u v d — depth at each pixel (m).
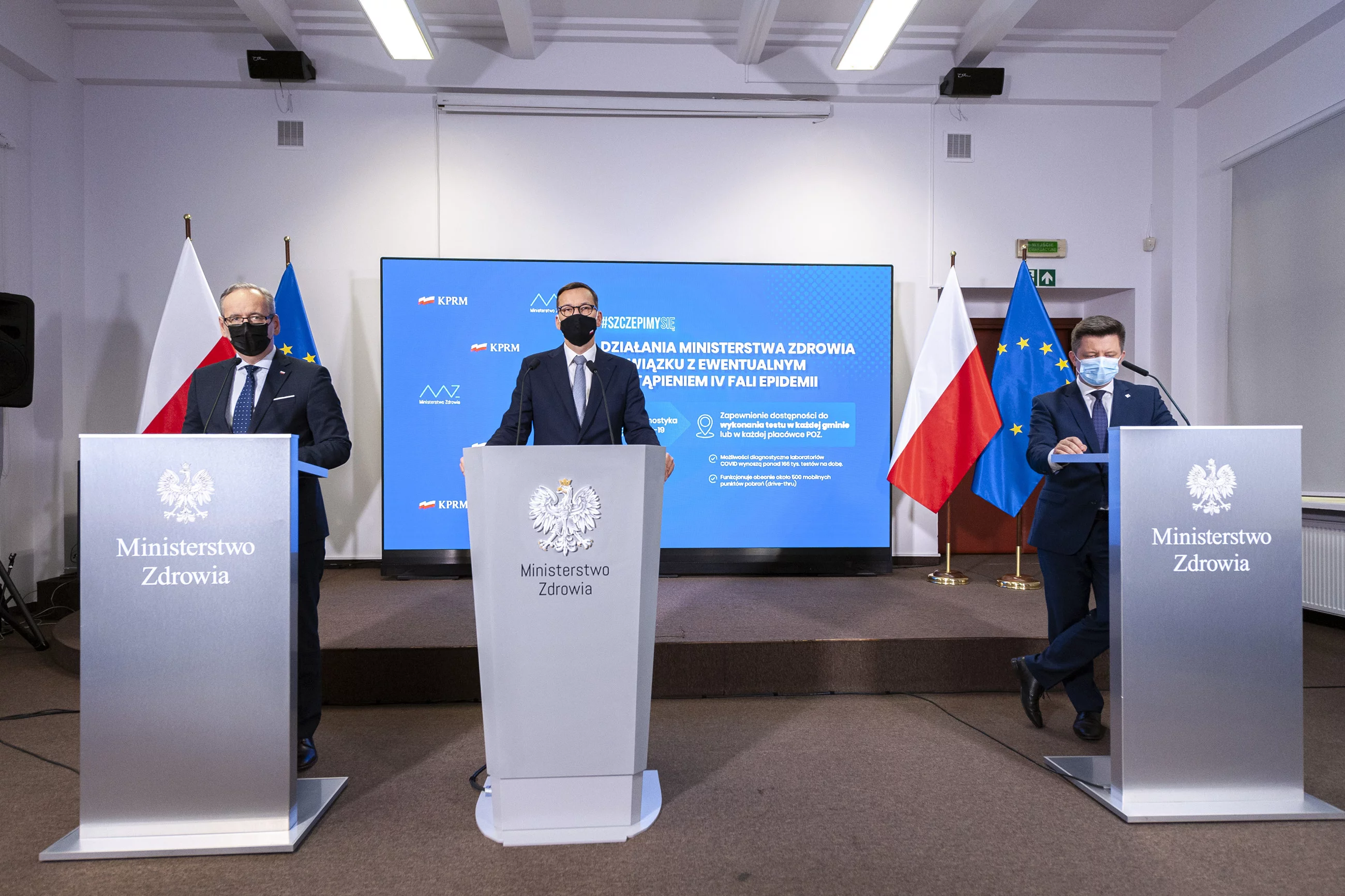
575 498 1.73
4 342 3.52
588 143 4.75
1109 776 2.08
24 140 4.25
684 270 4.55
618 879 1.60
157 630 1.70
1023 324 4.35
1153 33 4.77
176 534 1.70
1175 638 1.87
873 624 3.24
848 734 2.50
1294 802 1.89
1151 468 1.87
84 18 4.41
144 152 4.62
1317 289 4.00
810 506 4.57
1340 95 3.86
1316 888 1.56
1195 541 1.87
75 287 4.50
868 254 4.87
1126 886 1.57
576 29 4.62
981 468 4.30
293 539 1.74
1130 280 5.01
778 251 4.82
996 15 4.24
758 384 4.56
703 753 2.33
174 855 1.69
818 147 4.84
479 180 4.71
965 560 5.16
